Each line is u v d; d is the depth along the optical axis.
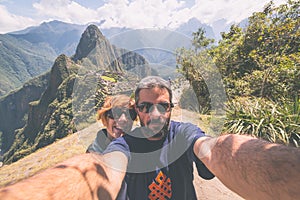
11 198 0.53
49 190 0.60
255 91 8.36
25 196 0.54
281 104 6.70
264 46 10.48
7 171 8.97
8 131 176.25
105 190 0.74
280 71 8.10
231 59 9.99
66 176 0.68
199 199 3.22
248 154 0.79
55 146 9.66
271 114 5.21
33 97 175.88
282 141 4.59
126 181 0.89
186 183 1.09
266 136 4.79
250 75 8.94
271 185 0.68
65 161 0.81
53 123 67.50
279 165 0.70
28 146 99.62
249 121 5.08
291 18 10.70
